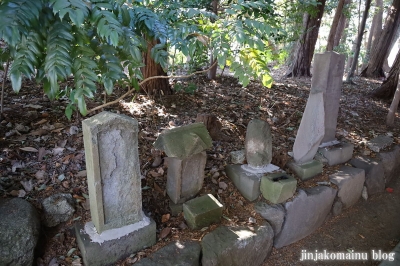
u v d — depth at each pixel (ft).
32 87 12.44
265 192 8.84
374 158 12.46
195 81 17.60
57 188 7.64
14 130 9.12
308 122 10.03
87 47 5.27
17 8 4.10
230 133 12.01
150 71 14.02
